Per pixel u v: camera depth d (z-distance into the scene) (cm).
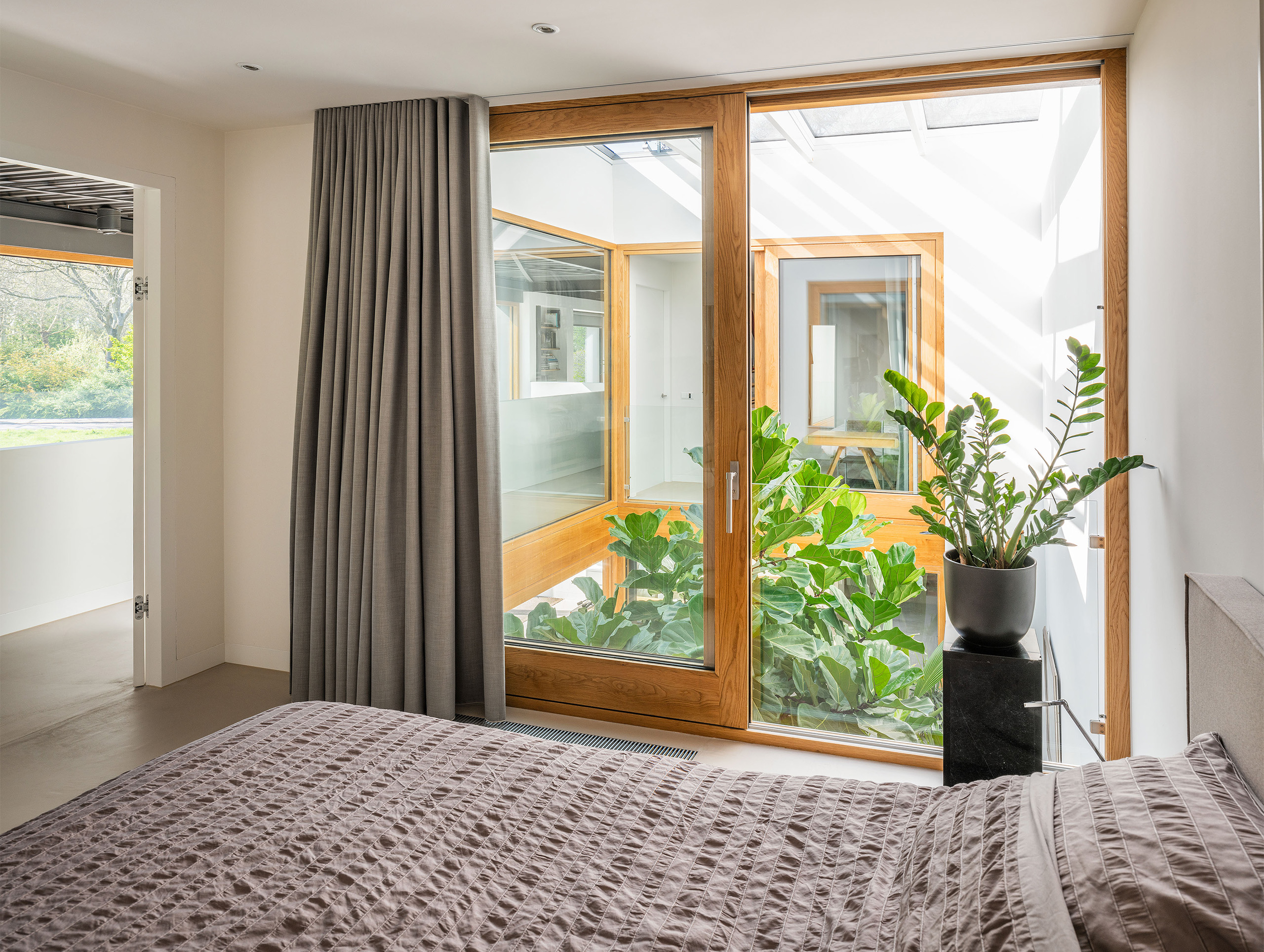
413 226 331
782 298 442
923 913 119
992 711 249
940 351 424
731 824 156
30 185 511
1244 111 150
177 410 374
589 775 173
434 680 336
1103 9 239
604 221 330
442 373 331
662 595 333
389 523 335
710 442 319
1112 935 99
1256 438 146
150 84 320
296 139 376
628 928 125
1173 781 124
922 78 290
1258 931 93
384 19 256
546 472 347
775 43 268
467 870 139
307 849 142
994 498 259
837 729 326
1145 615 241
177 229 369
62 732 329
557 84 311
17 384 543
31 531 468
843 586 332
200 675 391
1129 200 261
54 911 124
